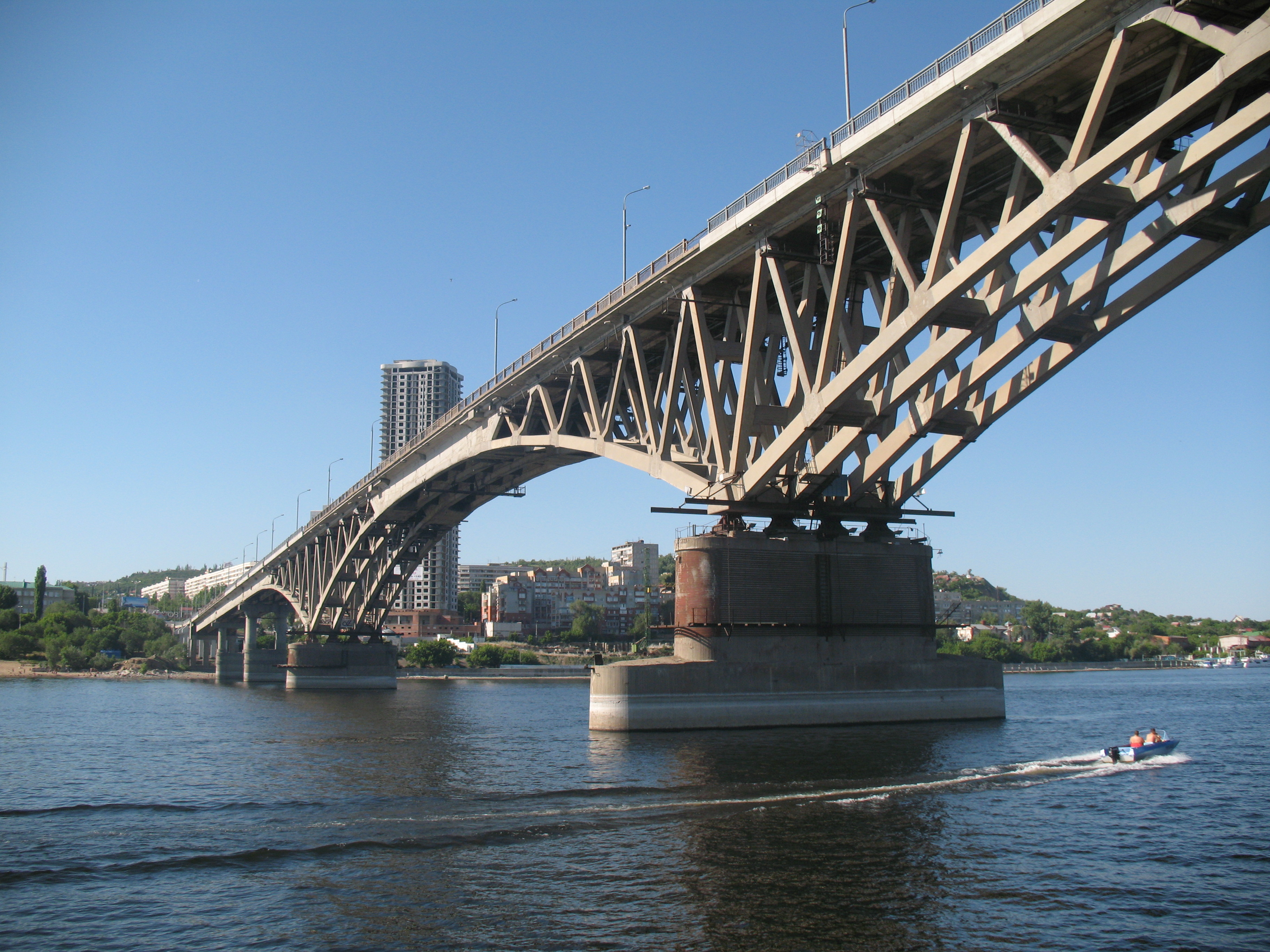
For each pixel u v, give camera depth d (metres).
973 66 29.28
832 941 16.38
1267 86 28.22
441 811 26.58
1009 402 39.28
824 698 44.66
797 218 38.34
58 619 175.00
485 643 192.00
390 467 85.12
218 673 146.62
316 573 113.31
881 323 37.19
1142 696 85.50
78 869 21.47
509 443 64.50
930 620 47.31
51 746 45.66
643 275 47.28
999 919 17.52
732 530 44.50
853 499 45.56
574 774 32.06
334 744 44.88
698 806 26.50
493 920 17.56
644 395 49.12
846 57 36.84
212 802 29.17
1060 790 29.33
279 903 18.81
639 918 17.48
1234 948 16.28
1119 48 26.12
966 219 38.31
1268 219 30.27
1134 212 27.94
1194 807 27.00
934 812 25.84
